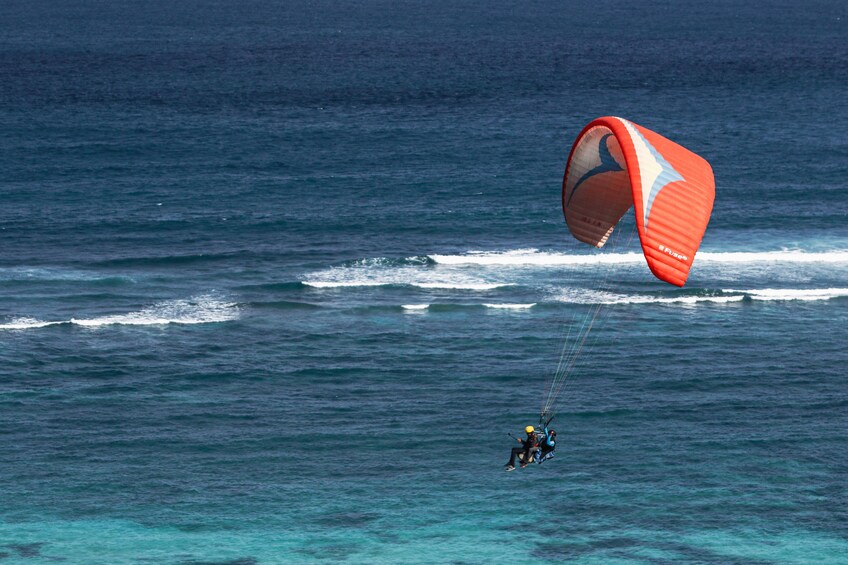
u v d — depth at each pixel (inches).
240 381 7003.0
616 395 6875.0
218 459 6072.8
